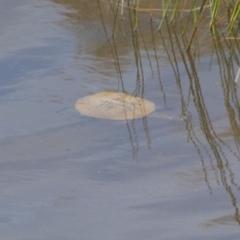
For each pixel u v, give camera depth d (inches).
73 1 287.7
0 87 208.5
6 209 144.1
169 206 143.7
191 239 130.7
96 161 164.7
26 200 147.9
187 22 253.3
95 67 224.5
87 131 179.9
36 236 133.9
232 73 218.5
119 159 165.2
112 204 145.4
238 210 140.9
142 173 158.6
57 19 268.5
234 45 244.5
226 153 165.8
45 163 164.2
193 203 144.6
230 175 155.3
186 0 284.7
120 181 155.3
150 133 177.8
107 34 256.2
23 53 234.5
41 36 250.7
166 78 216.1
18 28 258.2
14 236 133.9
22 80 213.5
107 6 284.2
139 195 148.9
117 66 226.2
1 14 272.5
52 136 177.5
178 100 198.7
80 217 140.5
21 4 283.1
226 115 187.6
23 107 194.9
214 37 252.5
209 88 207.3
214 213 140.3
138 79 215.2
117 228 135.9
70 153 168.7
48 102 197.6
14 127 182.9
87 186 153.5
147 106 193.2
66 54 234.8
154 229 135.1
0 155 168.2
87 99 197.2
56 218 140.3
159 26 261.4
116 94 200.2
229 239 130.2
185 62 230.2
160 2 286.2
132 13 278.7
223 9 275.6
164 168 160.4
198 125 181.8
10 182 155.7
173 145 171.2
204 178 154.9
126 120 185.3
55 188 152.7
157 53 239.1
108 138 175.9
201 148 168.9
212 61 230.4
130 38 253.6
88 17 272.4
